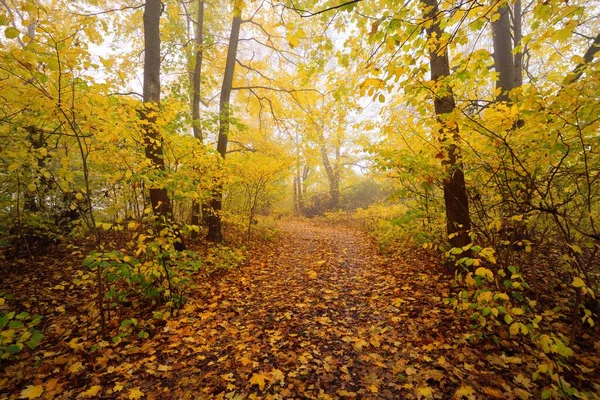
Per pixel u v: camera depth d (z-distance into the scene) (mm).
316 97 9219
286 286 5500
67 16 7445
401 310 4098
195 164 6203
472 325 3357
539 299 3744
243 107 11750
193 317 4125
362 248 8570
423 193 5375
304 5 3955
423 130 4281
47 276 5410
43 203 5887
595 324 3221
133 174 4184
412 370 2801
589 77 2174
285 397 2574
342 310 4340
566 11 2113
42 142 4367
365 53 3791
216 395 2611
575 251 2516
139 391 2643
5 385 2689
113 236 6973
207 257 6555
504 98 6043
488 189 4031
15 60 2691
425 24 2652
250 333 3701
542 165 3129
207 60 10109
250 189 9898
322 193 21875
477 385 2516
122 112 3783
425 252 6492
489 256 2586
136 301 4371
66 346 3369
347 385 2701
